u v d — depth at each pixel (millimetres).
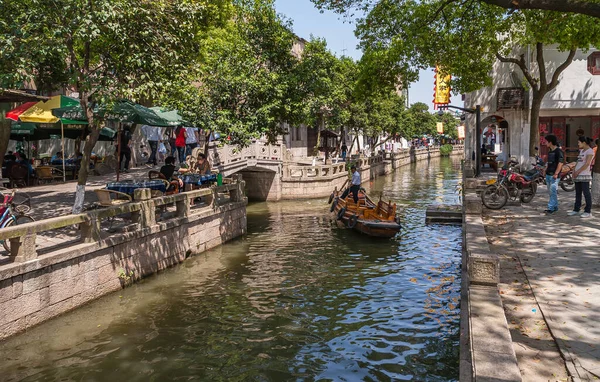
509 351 4832
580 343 5367
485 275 6883
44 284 8906
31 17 10289
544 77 20969
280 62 19094
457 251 15008
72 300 9609
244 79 16719
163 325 9195
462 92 22891
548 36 19156
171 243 13312
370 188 35531
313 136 47312
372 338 8594
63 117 15039
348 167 34281
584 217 12422
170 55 11750
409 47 18062
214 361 7805
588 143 12320
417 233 18031
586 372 4750
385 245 16156
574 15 18047
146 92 11719
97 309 9836
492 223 12281
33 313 8688
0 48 9945
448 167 57938
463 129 39781
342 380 7152
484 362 4609
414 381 7047
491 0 9578
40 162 22516
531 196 15469
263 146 27281
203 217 15047
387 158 51719
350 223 18297
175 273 12648
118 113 14234
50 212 13250
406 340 8469
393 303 10375
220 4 23000
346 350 8148
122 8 10703
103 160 23344
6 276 8031
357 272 12906
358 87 20109
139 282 11734
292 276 12555
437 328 8953
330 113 37781
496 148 34219
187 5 12047
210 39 21984
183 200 13891
